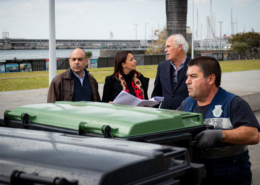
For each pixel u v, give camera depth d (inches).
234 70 1061.1
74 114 79.3
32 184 45.6
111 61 1444.4
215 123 91.7
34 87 591.2
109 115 77.0
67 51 6702.8
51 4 325.4
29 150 53.7
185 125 80.3
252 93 355.6
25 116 85.4
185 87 164.2
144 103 129.3
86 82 159.0
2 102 409.4
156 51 2076.8
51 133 65.6
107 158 48.9
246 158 92.9
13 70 1104.2
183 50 164.6
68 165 46.5
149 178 49.2
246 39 2573.8
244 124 86.6
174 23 433.4
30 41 6781.5
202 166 59.1
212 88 94.3
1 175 47.8
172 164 55.4
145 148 54.5
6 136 63.6
